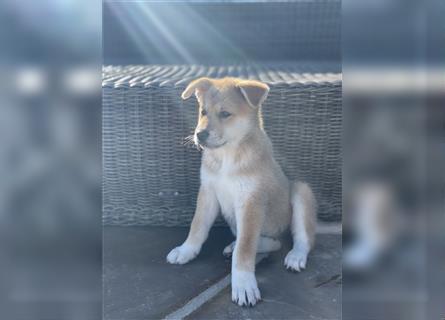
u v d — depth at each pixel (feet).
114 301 2.00
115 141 2.59
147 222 2.74
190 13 5.32
